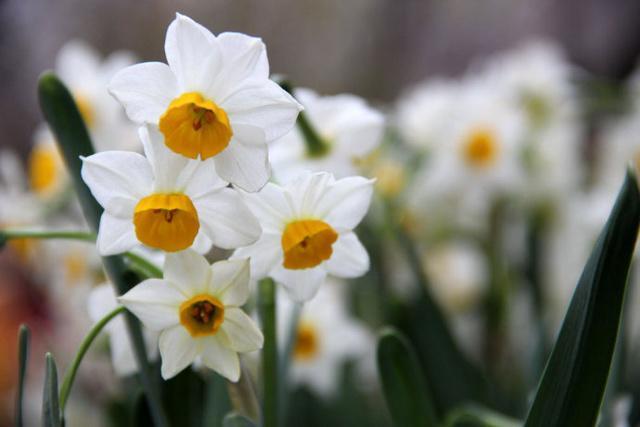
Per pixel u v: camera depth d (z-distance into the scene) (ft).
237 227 1.10
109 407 1.66
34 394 2.66
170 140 1.08
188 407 1.28
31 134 4.46
